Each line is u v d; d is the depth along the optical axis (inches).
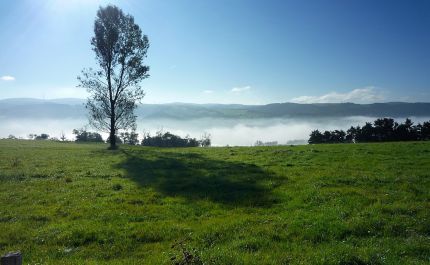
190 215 759.1
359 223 644.7
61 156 1875.0
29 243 616.4
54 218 754.2
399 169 1184.2
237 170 1263.5
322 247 565.0
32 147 2529.5
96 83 2583.7
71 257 560.7
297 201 820.0
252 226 660.7
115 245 605.0
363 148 1795.0
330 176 1063.6
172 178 1151.0
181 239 616.1
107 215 756.6
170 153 1993.1
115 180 1146.7
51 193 978.1
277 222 676.7
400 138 4126.5
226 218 718.5
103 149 2452.0
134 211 788.0
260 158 1594.5
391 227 633.6
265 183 1019.9
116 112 2630.4
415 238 595.2
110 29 2534.5
